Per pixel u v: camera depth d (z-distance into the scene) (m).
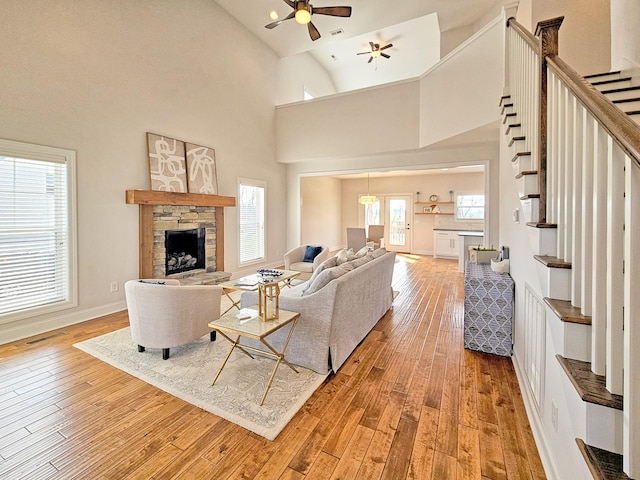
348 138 6.18
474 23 5.89
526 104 2.26
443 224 9.54
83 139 3.65
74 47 3.54
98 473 1.54
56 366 2.60
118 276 4.07
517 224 2.60
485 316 2.87
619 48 2.87
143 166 4.31
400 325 3.62
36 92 3.25
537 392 1.83
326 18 5.70
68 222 3.53
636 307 0.83
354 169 6.68
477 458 1.63
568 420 1.26
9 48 3.05
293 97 7.64
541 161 1.76
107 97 3.88
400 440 1.77
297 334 2.56
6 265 3.12
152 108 4.41
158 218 4.52
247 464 1.60
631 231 0.82
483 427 1.87
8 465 1.58
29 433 1.81
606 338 1.03
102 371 2.52
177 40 4.74
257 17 5.76
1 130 3.01
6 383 2.34
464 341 2.97
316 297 2.48
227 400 2.12
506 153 3.26
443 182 9.55
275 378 2.40
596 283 1.07
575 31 3.94
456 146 5.46
